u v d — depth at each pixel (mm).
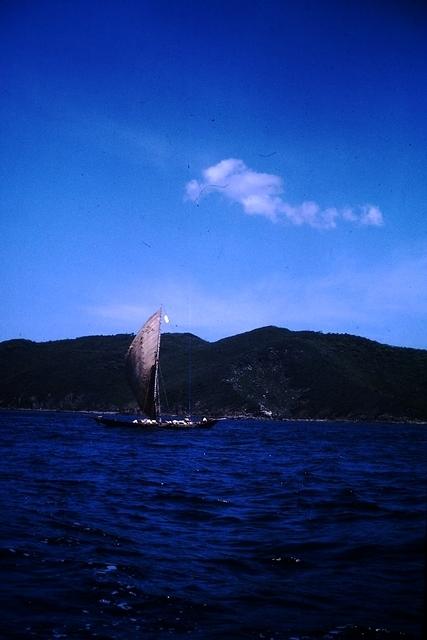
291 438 65625
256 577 9297
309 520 14406
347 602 8102
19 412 161250
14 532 11906
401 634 6984
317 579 9211
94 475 24344
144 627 7117
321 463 32969
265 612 7691
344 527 13461
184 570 9641
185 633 6953
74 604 7828
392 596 8375
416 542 11805
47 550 10594
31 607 7641
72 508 15477
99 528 12828
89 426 81750
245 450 44406
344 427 113000
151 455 37625
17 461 29516
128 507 16078
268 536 12430
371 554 10820
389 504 17047
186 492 19656
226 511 15773
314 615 7590
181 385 177125
